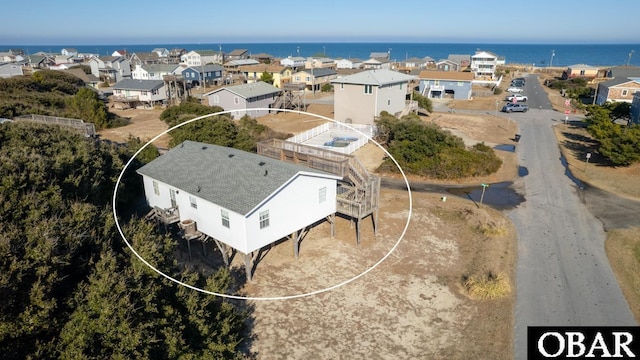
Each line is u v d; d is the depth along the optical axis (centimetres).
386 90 4694
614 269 1853
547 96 7175
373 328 1496
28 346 960
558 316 1544
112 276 1128
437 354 1370
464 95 6975
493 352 1372
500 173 3200
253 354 1374
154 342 1086
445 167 3122
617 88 5494
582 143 3988
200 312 1283
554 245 2070
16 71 8588
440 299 1658
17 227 1166
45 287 1019
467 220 2375
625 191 2805
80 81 7625
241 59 12838
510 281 1756
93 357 963
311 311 1595
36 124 2400
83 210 1404
